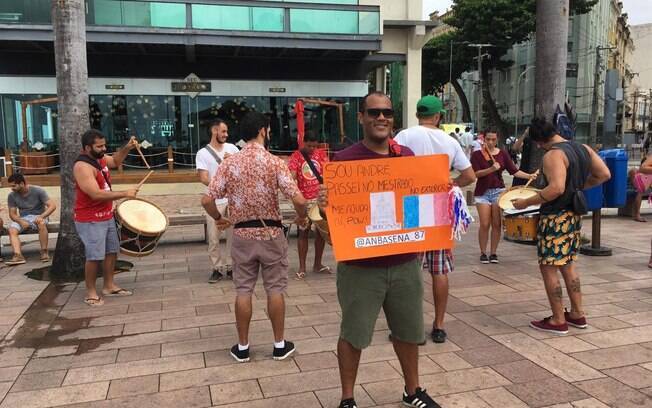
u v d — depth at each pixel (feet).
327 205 9.26
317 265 21.16
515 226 25.62
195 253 25.48
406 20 59.72
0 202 46.19
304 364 12.40
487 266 21.53
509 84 179.52
